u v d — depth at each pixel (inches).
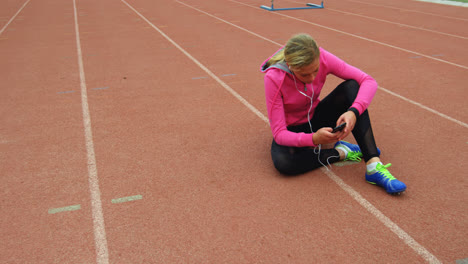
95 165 116.1
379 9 465.1
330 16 411.2
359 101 95.4
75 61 239.6
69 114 156.6
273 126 102.5
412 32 319.3
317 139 93.2
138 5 518.6
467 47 263.4
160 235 86.0
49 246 83.8
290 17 405.4
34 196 101.3
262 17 406.3
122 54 254.8
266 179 106.7
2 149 127.7
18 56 254.4
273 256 79.0
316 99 108.1
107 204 97.3
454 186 100.7
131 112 157.3
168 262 78.4
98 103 168.2
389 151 120.2
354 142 126.5
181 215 92.4
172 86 189.8
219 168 112.7
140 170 112.7
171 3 537.3
